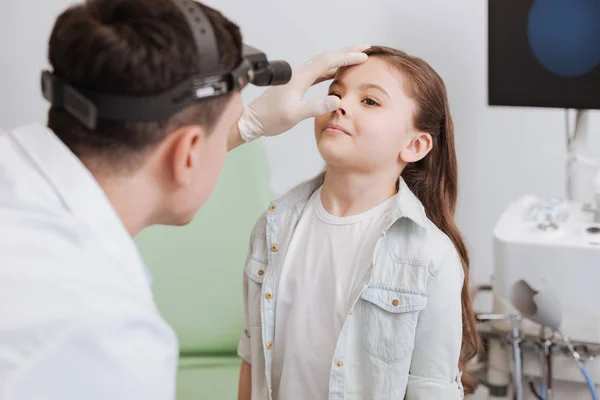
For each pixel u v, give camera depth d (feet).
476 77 6.43
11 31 6.77
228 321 5.64
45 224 2.32
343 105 3.50
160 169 2.62
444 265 3.49
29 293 2.13
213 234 5.68
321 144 3.52
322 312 3.61
